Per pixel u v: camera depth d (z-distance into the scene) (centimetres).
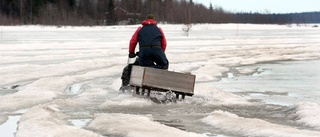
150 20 1199
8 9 11031
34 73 1636
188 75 1109
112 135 727
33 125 766
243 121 802
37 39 4112
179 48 3152
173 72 1099
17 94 1131
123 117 843
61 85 1366
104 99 1127
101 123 796
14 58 2245
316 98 1220
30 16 10581
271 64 2261
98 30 7006
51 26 9131
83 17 11438
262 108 1020
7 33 5416
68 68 1817
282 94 1295
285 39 4650
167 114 940
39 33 5566
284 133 704
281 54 2834
